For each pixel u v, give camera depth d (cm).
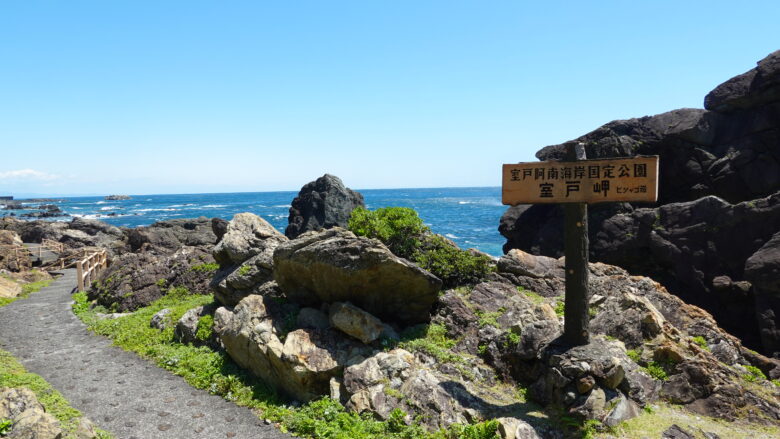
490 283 1453
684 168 2686
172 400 1088
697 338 1194
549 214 3120
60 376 1237
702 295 2219
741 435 865
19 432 680
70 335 1688
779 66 2323
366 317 1144
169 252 3175
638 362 1060
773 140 2422
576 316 966
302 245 1262
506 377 1053
